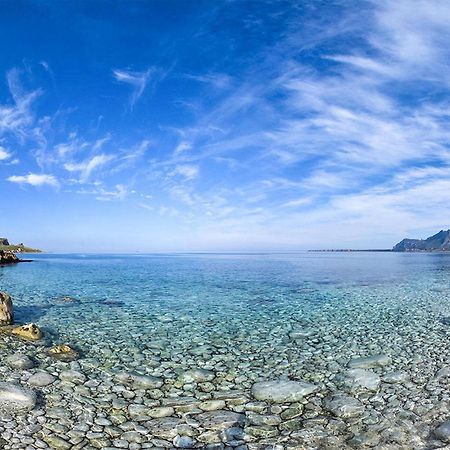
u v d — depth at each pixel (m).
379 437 7.86
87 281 39.00
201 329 17.64
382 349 14.44
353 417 8.81
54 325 17.69
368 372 11.46
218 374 11.76
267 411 9.21
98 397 9.77
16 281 37.78
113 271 55.91
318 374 11.73
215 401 9.72
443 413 8.81
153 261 101.00
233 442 7.80
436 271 57.72
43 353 12.92
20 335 14.84
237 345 15.01
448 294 30.27
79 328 17.28
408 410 9.05
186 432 8.18
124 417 8.80
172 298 27.30
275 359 13.25
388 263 87.06
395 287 35.16
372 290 32.75
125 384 10.73
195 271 57.44
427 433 7.94
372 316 20.98
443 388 10.31
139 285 35.78
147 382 10.91
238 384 10.95
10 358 11.75
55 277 43.31
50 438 7.64
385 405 9.38
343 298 27.83
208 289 32.97
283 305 24.58
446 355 13.56
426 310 22.95
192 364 12.68
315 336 16.47
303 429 8.31
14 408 8.59
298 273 53.22
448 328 18.06
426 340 15.78
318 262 94.81
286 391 10.18
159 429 8.30
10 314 17.36
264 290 32.50
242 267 70.00
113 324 18.33
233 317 20.52
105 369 11.86
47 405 9.07
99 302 24.94
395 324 18.94
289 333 16.98
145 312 21.67
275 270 60.50
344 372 11.66
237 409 9.34
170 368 12.25
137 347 14.49
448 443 7.48
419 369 12.02
